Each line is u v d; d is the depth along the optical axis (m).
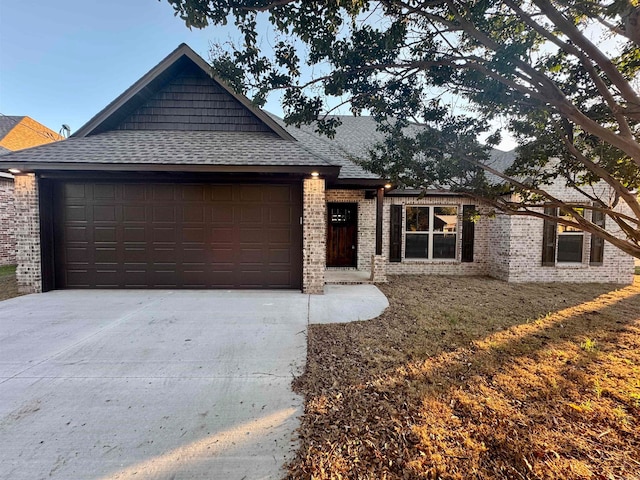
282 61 3.48
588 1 2.47
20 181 6.90
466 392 3.10
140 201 7.27
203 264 7.41
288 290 7.48
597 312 5.98
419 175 4.50
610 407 2.85
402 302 6.64
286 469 2.14
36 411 2.77
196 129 8.14
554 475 2.08
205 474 2.10
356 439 2.42
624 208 8.80
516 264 9.12
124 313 5.61
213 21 2.99
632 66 3.24
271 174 7.00
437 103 4.11
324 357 3.92
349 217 10.32
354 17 3.17
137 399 2.98
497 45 2.72
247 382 3.30
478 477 2.07
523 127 3.89
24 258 7.00
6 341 4.34
